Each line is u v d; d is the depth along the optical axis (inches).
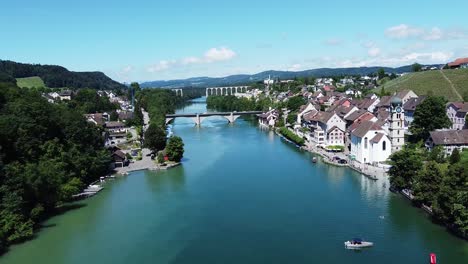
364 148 5861.2
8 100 5442.9
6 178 3710.6
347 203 4202.8
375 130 5816.9
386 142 5659.5
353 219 3762.3
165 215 4062.5
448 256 3009.4
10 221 3462.1
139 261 3125.0
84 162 5132.9
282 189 4785.9
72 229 3764.8
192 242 3427.7
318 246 3260.3
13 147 4291.3
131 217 4035.4
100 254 3253.0
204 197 4596.5
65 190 4407.0
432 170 3914.9
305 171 5649.6
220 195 4648.1
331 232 3506.4
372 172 5374.0
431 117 6299.2
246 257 3129.9
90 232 3683.6
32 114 4815.5
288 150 7327.8
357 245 3201.3
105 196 4746.6
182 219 3944.4
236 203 4347.9
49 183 4077.3
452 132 5772.6
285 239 3410.4
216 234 3567.9
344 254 3110.2
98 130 6437.0
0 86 5664.4
